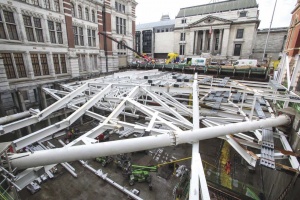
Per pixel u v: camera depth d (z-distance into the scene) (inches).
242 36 2124.8
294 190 266.8
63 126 331.6
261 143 292.5
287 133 343.6
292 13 716.0
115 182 425.1
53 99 780.0
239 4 2089.1
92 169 459.8
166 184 419.5
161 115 373.4
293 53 623.8
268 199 384.2
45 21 754.8
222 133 261.7
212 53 2294.5
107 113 841.5
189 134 247.4
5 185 191.9
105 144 219.0
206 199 162.2
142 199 374.9
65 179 434.9
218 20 2149.4
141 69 1542.8
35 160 196.4
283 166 256.2
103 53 1220.5
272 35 2381.9
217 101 471.2
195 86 483.5
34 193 394.0
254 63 1416.1
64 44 866.8
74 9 945.5
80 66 1033.5
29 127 624.4
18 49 661.3
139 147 228.8
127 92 587.2
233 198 356.2
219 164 487.8
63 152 204.4
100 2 1140.5
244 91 491.2
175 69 1381.6
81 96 617.6
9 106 631.8
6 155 185.6
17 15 647.1
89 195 392.2
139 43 3164.4
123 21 1466.5
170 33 2743.6
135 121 738.2
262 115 365.7
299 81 520.7
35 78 737.6
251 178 449.4
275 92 507.5
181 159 484.7
